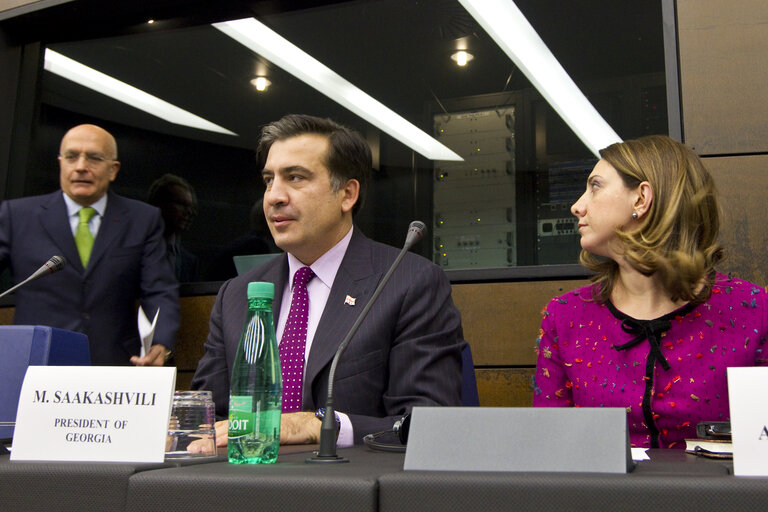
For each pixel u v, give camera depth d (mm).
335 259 1665
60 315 2477
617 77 2471
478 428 719
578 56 2545
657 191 1403
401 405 1450
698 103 2109
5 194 3057
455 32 2756
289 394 1505
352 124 2820
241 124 2955
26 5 3111
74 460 812
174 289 2656
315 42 2922
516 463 690
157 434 803
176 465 786
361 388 1476
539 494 590
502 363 2465
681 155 1435
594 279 1525
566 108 2543
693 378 1328
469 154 2658
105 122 3084
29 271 2508
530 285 2469
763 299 1371
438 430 729
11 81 3143
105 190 2602
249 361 872
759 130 2039
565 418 700
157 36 3096
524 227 2547
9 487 703
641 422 1343
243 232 2881
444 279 1651
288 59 2951
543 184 2545
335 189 1645
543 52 2604
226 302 1706
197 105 3025
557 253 2490
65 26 3186
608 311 1468
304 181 1621
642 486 575
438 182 2680
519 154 2592
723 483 563
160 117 3045
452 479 608
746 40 2092
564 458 680
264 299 911
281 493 625
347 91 2859
